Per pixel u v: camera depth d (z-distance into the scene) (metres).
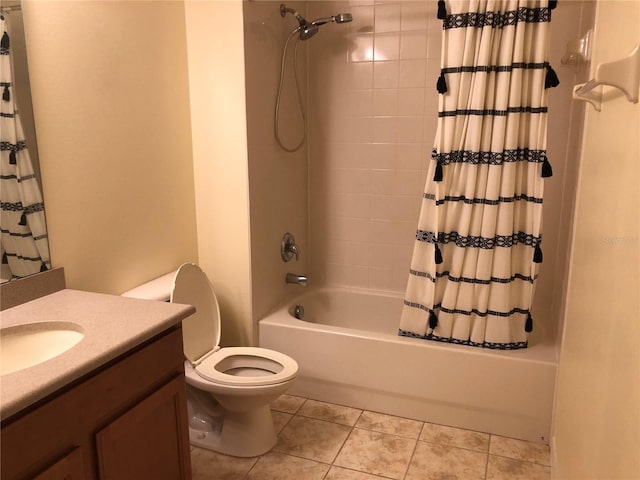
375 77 2.87
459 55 2.06
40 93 1.62
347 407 2.49
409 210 2.96
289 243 2.85
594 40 1.55
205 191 2.47
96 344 1.23
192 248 2.51
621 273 0.92
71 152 1.75
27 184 1.59
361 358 2.40
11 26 1.50
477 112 2.07
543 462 2.07
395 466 2.05
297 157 2.94
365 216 3.06
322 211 3.15
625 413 0.83
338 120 2.99
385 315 3.07
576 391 1.40
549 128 2.61
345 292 3.13
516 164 2.11
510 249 2.14
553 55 2.55
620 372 0.88
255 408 2.05
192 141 2.44
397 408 2.40
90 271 1.88
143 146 2.12
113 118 1.94
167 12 2.21
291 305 2.83
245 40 2.26
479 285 2.21
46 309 1.50
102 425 1.22
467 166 2.14
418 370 2.31
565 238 2.46
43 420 1.06
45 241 1.66
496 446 2.18
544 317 2.66
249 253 2.45
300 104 2.89
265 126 2.51
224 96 2.33
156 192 2.22
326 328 2.48
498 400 2.21
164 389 1.43
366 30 2.83
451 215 2.21
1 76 1.49
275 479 1.98
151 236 2.20
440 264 2.24
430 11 2.69
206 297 2.27
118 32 1.94
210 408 2.24
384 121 2.90
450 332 2.30
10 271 1.53
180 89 2.33
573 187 2.25
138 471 1.35
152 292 2.06
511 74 2.03
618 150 1.02
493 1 1.98
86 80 1.80
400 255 3.04
